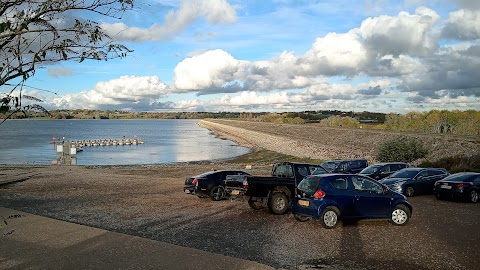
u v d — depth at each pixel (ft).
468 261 26.71
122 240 31.27
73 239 31.71
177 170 115.44
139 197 58.59
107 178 87.10
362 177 38.88
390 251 29.14
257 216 43.21
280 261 26.81
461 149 111.65
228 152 215.51
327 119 407.64
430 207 49.75
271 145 234.58
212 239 33.06
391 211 38.37
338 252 28.94
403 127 273.13
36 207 49.75
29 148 240.12
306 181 39.14
